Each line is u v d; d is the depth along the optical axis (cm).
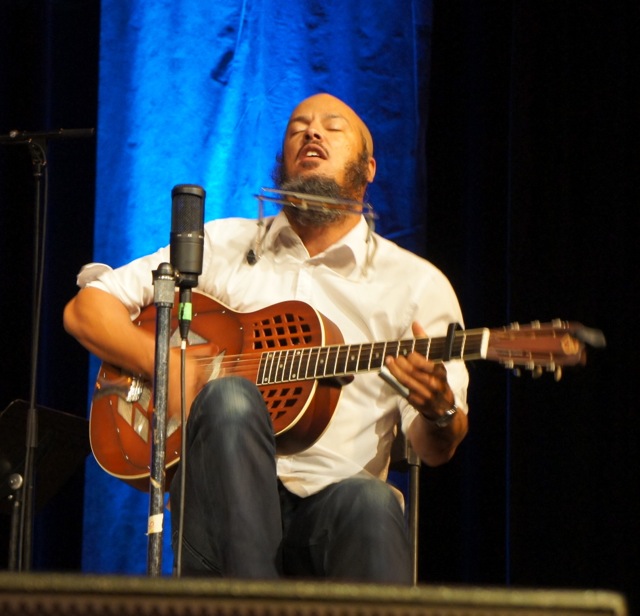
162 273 481
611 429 755
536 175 788
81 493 845
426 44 831
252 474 472
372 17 838
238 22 854
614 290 770
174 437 587
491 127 826
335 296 626
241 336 600
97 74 886
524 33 799
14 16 874
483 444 801
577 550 744
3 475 647
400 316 621
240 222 657
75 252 866
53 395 848
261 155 836
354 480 523
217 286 639
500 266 812
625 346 764
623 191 779
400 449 605
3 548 845
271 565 459
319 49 843
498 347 504
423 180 816
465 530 792
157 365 476
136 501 804
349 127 655
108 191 842
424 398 515
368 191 814
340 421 599
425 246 811
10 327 855
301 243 636
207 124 846
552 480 751
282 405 564
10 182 868
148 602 240
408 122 822
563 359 481
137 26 857
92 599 238
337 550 504
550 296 773
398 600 246
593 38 798
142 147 845
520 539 747
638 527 744
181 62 852
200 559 490
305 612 244
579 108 794
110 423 607
